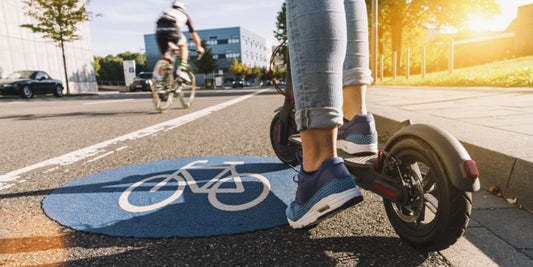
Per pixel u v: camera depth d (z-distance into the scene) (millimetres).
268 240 1422
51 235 1479
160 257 1296
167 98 6754
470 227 1489
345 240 1413
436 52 19953
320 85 1139
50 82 17375
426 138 1206
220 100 11172
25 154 3156
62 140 3871
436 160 1156
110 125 5121
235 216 1662
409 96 6520
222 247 1368
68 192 2039
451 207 1111
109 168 2594
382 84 13703
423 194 1263
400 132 1365
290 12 1188
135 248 1364
